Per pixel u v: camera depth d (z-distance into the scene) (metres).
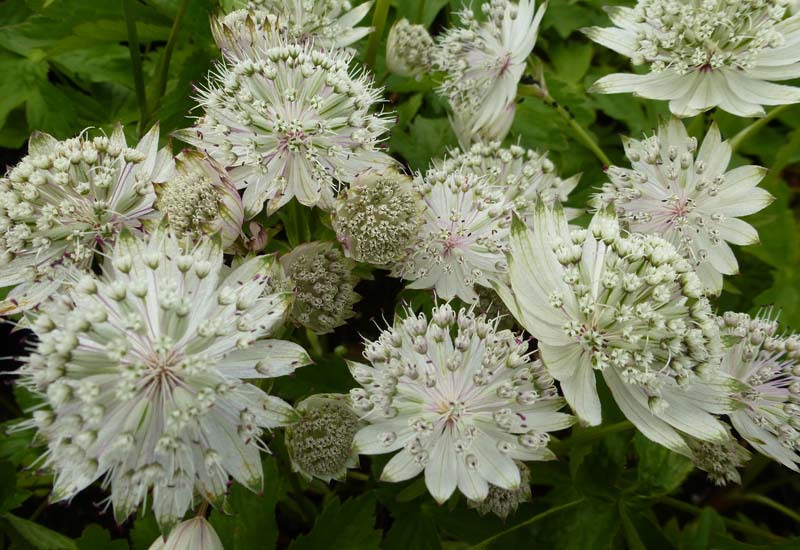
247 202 0.18
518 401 0.16
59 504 0.22
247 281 0.16
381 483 0.19
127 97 0.25
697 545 0.20
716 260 0.20
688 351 0.16
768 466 0.26
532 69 0.26
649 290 0.16
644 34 0.20
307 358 0.16
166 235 0.16
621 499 0.19
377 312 0.23
